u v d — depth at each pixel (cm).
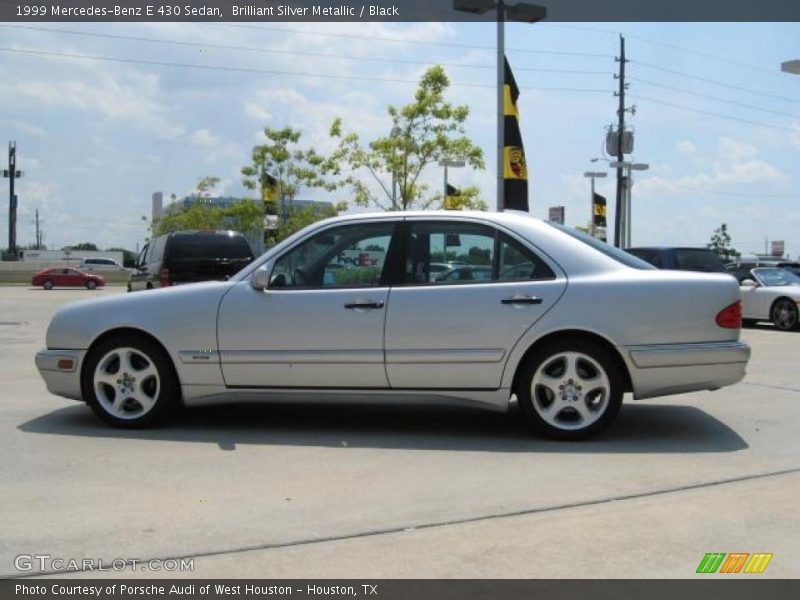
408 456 584
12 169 6850
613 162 3528
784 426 680
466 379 625
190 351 650
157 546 410
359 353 630
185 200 5934
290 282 651
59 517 450
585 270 625
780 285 1727
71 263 6575
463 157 2505
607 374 616
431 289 629
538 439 634
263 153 3253
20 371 1019
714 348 612
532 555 400
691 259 1566
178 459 573
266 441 629
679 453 591
